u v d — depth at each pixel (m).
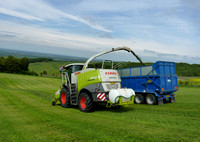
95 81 7.47
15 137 4.38
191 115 6.77
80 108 7.85
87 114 7.10
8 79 42.19
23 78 46.56
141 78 11.20
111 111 7.88
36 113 7.38
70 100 8.80
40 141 4.08
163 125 5.21
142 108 8.81
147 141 3.93
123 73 12.47
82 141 4.02
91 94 7.77
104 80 7.47
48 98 13.45
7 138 4.32
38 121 5.94
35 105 9.87
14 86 32.72
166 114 7.05
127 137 4.20
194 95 16.14
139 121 5.73
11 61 74.88
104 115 6.84
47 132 4.73
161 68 10.36
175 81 11.41
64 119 6.17
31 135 4.51
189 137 4.18
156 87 10.34
